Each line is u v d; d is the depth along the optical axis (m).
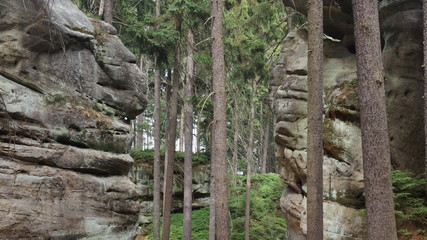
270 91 12.61
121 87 9.77
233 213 18.50
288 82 11.45
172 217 18.80
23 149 7.58
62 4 9.05
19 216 7.26
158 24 13.30
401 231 8.21
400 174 8.57
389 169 6.61
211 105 13.57
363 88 6.81
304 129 10.75
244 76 14.98
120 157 9.25
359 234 8.84
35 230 7.45
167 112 16.73
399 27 9.53
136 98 9.98
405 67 9.42
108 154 9.02
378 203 6.49
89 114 8.83
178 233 16.94
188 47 13.92
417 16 9.38
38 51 8.19
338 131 9.66
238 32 14.65
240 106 19.00
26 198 7.43
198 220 18.12
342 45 11.71
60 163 8.11
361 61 6.86
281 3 14.96
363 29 6.86
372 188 6.57
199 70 14.67
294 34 12.44
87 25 9.34
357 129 9.49
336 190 9.46
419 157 9.14
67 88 8.61
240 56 14.75
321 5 7.47
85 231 8.21
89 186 8.45
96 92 9.19
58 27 8.44
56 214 7.79
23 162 7.59
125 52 10.02
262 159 25.62
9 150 7.41
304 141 10.66
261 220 17.98
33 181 7.58
